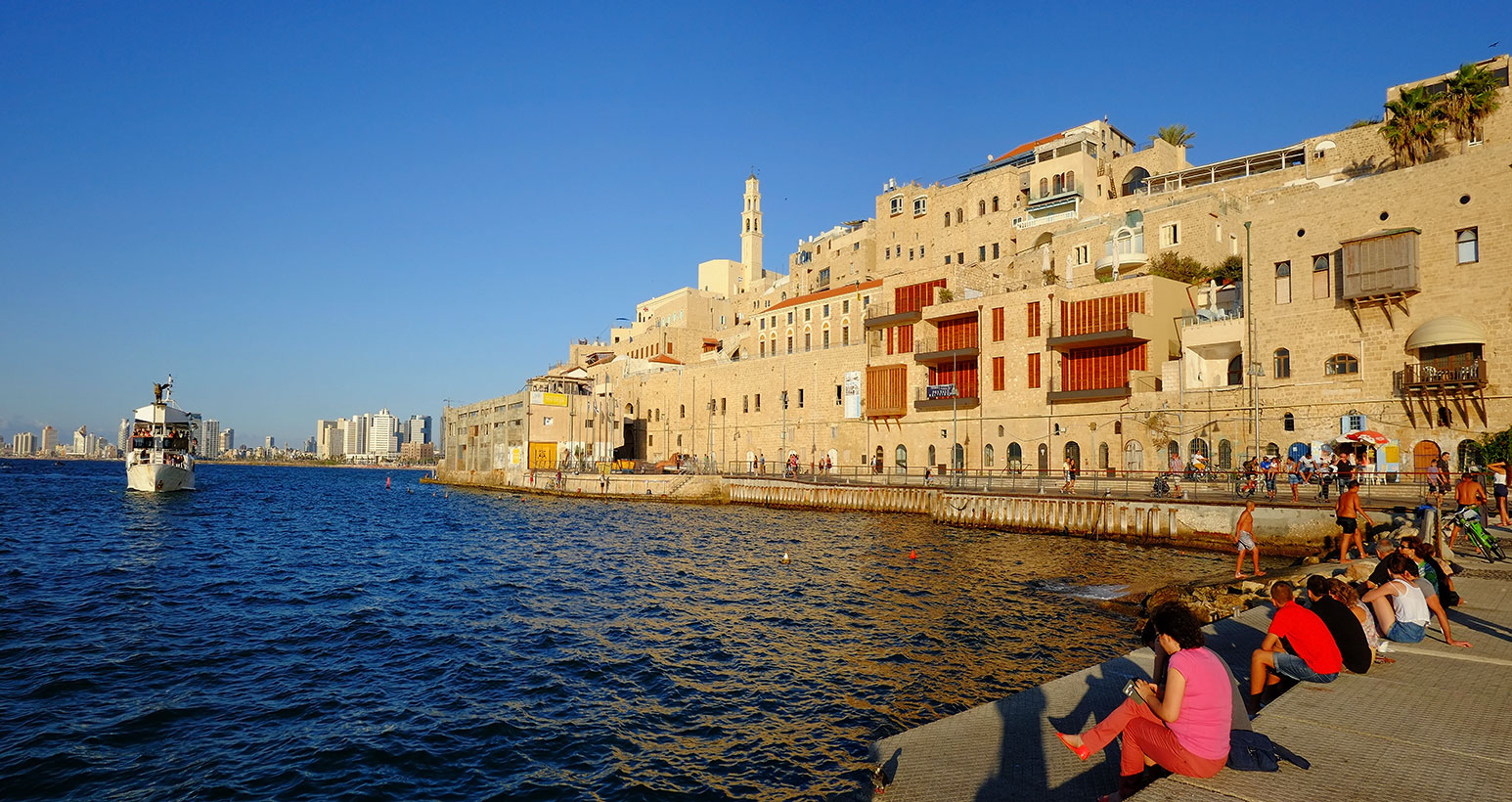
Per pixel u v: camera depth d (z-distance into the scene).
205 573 32.47
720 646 20.31
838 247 105.19
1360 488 37.81
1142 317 52.94
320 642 21.03
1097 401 54.69
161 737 14.12
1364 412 41.59
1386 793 6.43
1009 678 17.36
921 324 69.12
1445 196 39.75
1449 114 46.69
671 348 119.25
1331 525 31.69
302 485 136.12
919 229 93.12
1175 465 46.56
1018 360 60.78
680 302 130.62
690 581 30.34
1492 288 38.00
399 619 23.78
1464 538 22.53
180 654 19.48
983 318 63.66
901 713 15.22
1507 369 37.31
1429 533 20.52
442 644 20.84
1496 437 36.47
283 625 22.95
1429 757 7.20
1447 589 14.16
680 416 96.94
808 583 29.55
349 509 73.94
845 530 48.44
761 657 19.23
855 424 74.94
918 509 54.09
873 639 20.91
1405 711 8.52
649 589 28.75
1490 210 38.34
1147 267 61.75
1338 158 60.03
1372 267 41.28
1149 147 79.44
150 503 74.88
